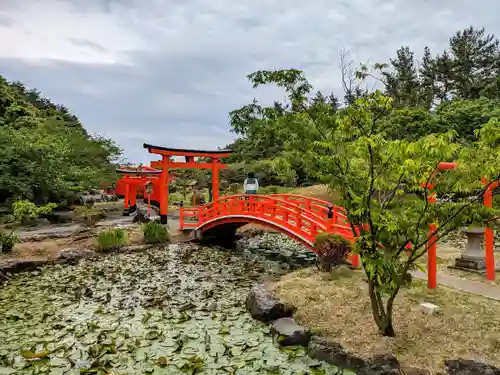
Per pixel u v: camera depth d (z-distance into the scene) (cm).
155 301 809
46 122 2712
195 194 2602
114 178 2898
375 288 528
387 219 484
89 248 1329
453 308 603
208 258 1257
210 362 527
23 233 1528
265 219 1181
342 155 517
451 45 3012
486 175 477
